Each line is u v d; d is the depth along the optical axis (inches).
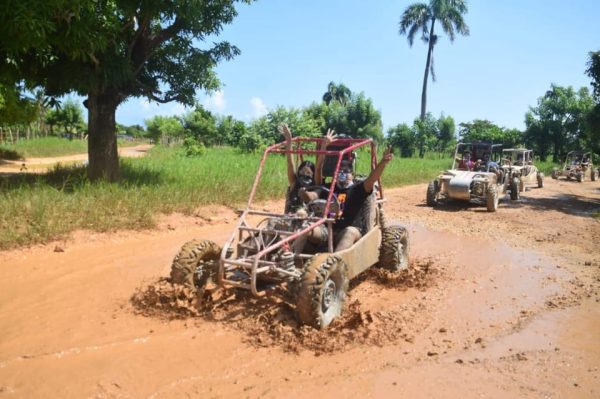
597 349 189.2
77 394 147.3
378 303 234.5
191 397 147.3
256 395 148.6
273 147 259.6
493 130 1823.3
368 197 258.5
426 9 1829.5
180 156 984.3
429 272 291.0
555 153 1705.2
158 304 212.2
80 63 462.0
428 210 556.4
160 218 399.5
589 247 378.9
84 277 260.2
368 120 1806.1
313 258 199.6
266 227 229.0
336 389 153.0
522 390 155.6
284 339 185.3
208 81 548.1
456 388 155.7
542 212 578.9
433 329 205.3
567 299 249.6
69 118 2325.3
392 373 164.7
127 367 164.1
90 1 388.2
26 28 349.4
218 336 188.9
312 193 248.8
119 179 512.4
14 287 241.4
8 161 1008.9
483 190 569.6
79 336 187.8
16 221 329.7
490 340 196.2
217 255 231.5
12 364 165.0
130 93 513.7
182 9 447.5
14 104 732.7
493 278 286.0
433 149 1927.9
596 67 842.8
